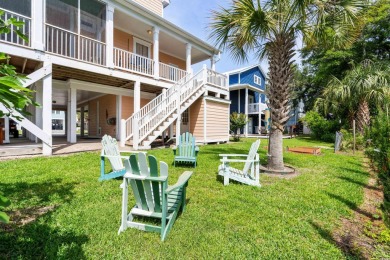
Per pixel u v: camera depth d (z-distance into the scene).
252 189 4.21
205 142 11.78
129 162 2.52
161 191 2.54
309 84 22.20
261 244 2.38
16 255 2.06
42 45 6.60
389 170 2.83
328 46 6.16
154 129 9.06
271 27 5.26
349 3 4.95
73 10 8.28
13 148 6.31
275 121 5.73
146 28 11.15
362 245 2.43
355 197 3.87
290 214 3.14
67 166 5.43
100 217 2.86
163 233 2.40
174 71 12.32
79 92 12.58
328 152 9.98
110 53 8.64
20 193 3.57
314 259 2.16
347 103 12.55
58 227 2.56
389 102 8.80
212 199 3.62
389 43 16.28
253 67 24.59
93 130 15.45
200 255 2.17
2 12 1.42
